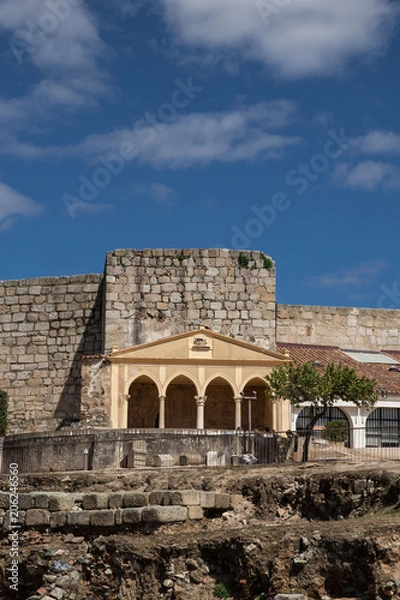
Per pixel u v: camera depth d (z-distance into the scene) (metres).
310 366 60.06
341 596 32.94
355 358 81.25
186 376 71.62
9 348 81.62
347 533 33.91
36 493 43.47
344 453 55.19
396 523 34.28
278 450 52.78
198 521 41.25
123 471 49.03
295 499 41.34
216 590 35.72
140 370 71.75
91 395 71.75
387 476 39.16
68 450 54.28
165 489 44.47
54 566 39.38
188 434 54.97
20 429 80.25
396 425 72.50
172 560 36.69
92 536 41.38
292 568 34.03
